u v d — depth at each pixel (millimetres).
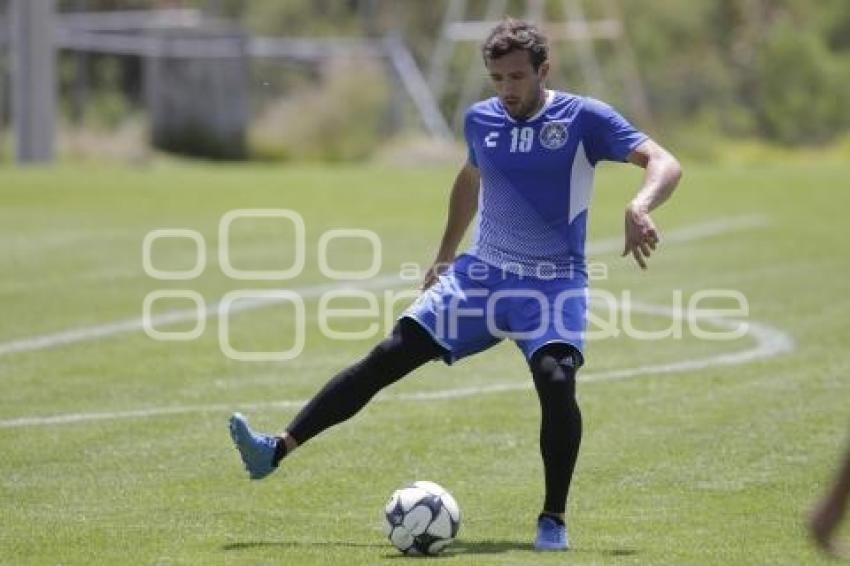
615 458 31500
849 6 182625
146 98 141000
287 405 37406
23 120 113375
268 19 156500
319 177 105062
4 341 46438
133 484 29516
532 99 25391
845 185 100500
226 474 30359
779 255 68250
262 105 140625
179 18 143250
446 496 24297
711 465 30828
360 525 26406
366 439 33344
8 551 24500
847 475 16359
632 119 155500
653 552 24203
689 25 173125
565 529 24781
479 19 163625
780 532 25562
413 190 96000
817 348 45156
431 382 39969
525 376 40844
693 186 100375
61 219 79875
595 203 90250
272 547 24672
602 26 156625
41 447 32719
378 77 137625
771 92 170125
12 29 127250
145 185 97250
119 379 40594
